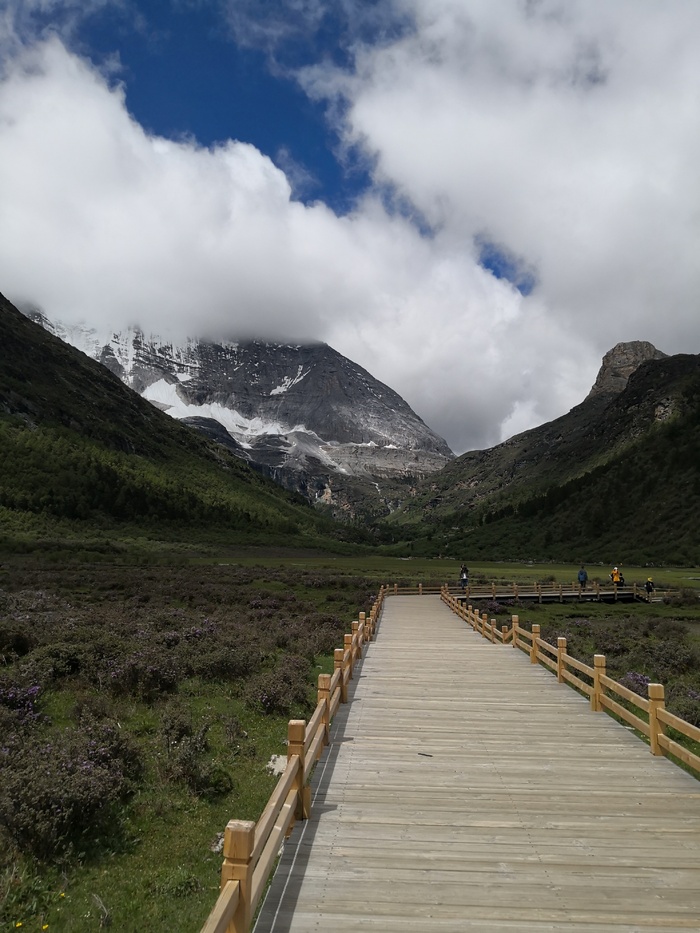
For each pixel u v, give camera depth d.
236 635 18.88
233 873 3.79
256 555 94.94
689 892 4.97
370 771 7.78
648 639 27.17
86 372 163.00
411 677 13.65
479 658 16.23
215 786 8.06
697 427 130.50
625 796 7.00
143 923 5.23
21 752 7.52
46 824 6.05
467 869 5.33
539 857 5.55
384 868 5.35
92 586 35.94
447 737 9.21
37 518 81.56
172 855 6.42
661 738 8.28
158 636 16.03
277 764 9.09
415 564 98.75
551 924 4.52
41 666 11.91
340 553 117.69
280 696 11.68
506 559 116.94
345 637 12.39
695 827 6.20
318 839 5.89
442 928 4.48
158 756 8.55
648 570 82.69
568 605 43.72
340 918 4.60
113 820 6.92
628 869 5.34
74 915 5.29
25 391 120.12
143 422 159.00
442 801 6.84
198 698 12.11
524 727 9.75
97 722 9.23
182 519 108.94
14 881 5.59
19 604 21.59
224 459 186.12
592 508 123.50
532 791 7.14
